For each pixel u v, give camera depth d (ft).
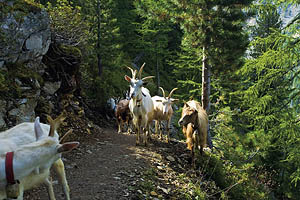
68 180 16.71
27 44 20.26
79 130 27.99
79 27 31.94
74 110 30.22
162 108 30.60
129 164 20.66
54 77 26.58
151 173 19.67
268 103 32.04
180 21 35.73
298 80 30.71
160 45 75.92
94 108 45.55
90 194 15.17
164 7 34.94
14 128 10.86
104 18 49.98
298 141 30.68
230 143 41.22
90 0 48.57
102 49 49.42
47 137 8.57
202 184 22.22
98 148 24.38
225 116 41.09
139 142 28.07
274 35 29.53
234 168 31.48
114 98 51.90
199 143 24.94
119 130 36.55
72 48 28.81
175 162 24.07
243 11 34.55
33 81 20.90
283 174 45.11
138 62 84.12
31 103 19.99
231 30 33.83
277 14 59.77
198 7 34.12
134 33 82.38
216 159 29.14
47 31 21.84
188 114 23.36
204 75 37.81
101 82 48.93
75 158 20.92
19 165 7.88
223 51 34.53
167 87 84.12
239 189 26.96
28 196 14.12
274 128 31.65
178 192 18.60
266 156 46.01
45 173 10.24
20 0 19.90
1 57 18.84
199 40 34.88
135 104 25.39
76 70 29.91
